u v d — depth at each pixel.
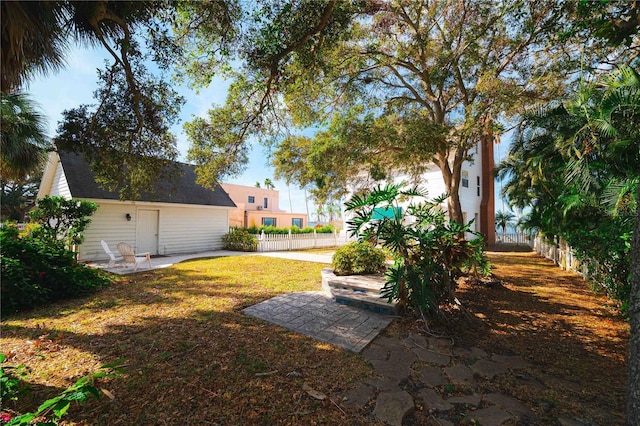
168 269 8.47
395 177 14.62
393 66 8.31
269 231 17.97
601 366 2.93
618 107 3.86
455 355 3.15
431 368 2.87
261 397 2.37
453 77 8.05
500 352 3.24
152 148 6.00
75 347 3.23
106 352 3.11
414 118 8.20
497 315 4.43
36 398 2.30
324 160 8.09
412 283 3.88
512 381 2.65
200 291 5.78
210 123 6.34
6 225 6.42
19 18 2.82
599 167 4.44
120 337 3.51
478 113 6.14
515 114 6.52
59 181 11.62
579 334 3.73
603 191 4.41
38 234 7.50
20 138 6.14
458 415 2.18
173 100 5.52
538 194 8.05
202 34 4.46
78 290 5.35
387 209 4.43
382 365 2.92
